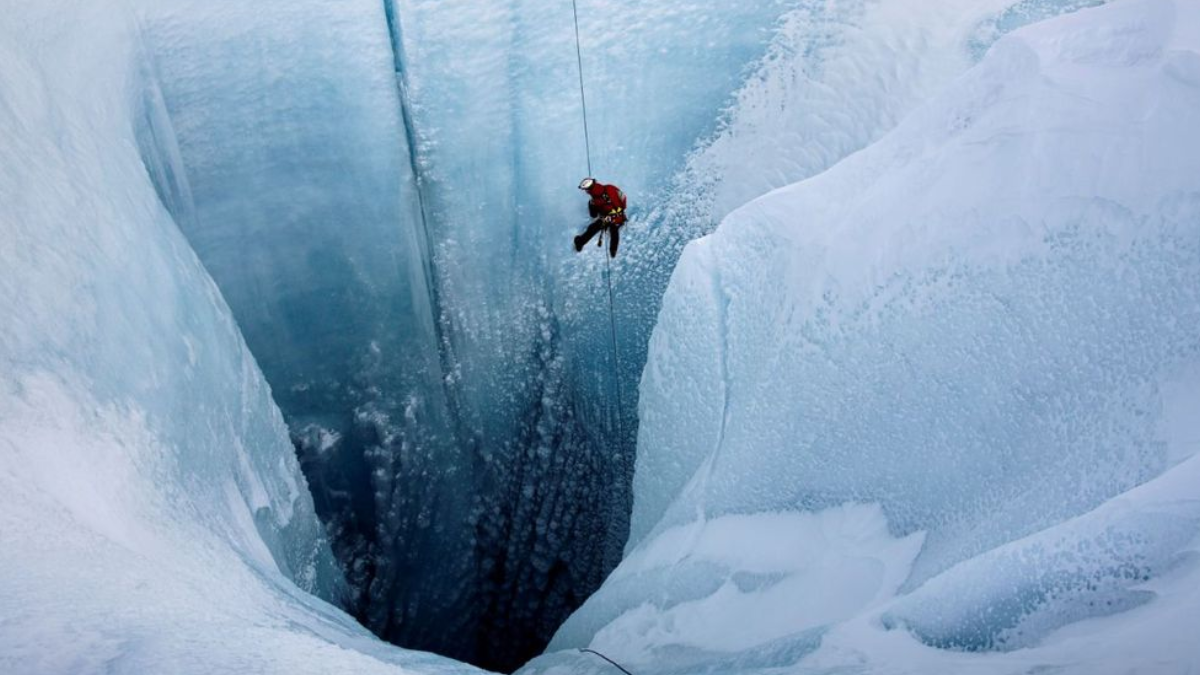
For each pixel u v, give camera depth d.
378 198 16.34
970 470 6.88
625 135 16.89
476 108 16.20
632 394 18.41
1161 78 6.81
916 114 8.95
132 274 9.85
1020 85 7.83
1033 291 6.90
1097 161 6.86
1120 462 5.71
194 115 14.83
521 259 17.56
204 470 9.80
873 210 8.66
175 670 4.12
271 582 8.38
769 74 16.73
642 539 11.13
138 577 5.89
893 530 7.28
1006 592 5.29
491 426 18.55
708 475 9.68
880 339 8.05
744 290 10.17
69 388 7.75
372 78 15.52
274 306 16.47
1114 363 6.18
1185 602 4.35
